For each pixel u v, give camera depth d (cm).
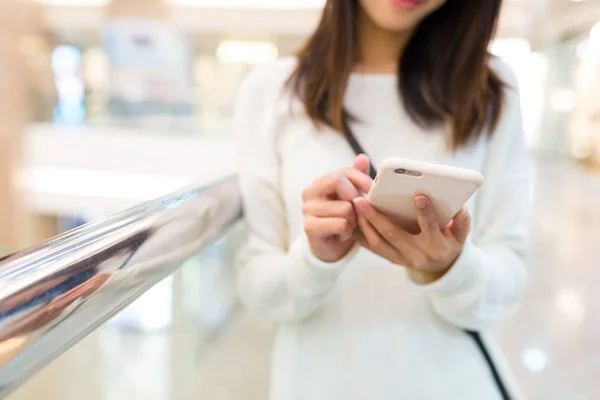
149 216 45
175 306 99
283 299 71
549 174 772
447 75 74
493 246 75
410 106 74
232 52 654
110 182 557
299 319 74
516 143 77
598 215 492
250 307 81
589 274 316
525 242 76
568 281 302
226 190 72
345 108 75
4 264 28
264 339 111
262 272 74
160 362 140
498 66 80
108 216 42
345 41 74
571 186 668
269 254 77
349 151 73
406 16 70
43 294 27
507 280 70
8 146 502
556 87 941
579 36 856
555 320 246
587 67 904
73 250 33
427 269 61
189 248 53
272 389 80
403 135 74
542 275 312
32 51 542
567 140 941
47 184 552
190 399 143
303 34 659
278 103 80
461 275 61
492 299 67
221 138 570
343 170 60
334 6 75
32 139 540
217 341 132
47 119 559
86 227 38
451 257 59
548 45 891
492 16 74
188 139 565
